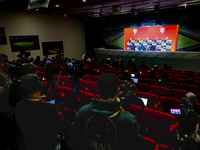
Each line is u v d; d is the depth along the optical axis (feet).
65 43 43.37
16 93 7.27
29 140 4.67
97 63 32.86
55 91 12.65
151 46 42.73
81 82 14.49
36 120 4.57
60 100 12.50
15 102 7.39
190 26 36.22
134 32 44.50
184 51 37.29
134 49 45.60
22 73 6.42
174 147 8.13
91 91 14.83
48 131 4.75
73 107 11.62
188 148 6.20
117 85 3.02
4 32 30.14
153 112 8.09
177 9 33.86
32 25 34.88
